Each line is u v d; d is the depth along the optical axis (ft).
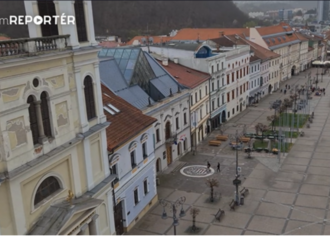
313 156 157.07
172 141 144.56
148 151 113.70
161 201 119.65
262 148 165.68
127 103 118.21
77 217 68.08
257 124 200.03
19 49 57.88
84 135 73.87
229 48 241.55
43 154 64.18
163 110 139.03
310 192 122.72
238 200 115.75
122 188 98.17
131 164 103.55
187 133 164.25
